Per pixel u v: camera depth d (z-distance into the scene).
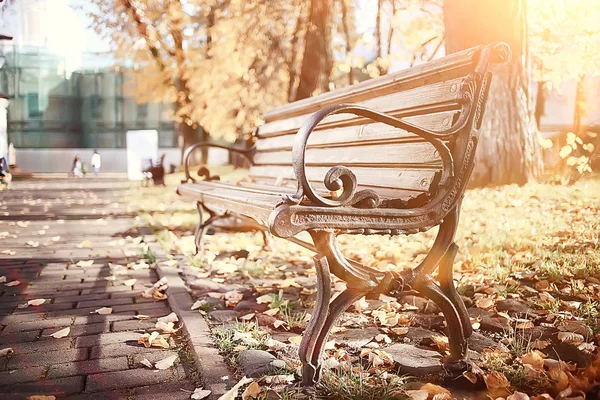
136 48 16.97
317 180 3.36
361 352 2.30
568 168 8.95
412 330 2.63
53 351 2.44
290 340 2.47
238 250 4.93
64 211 9.59
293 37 15.95
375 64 15.12
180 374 2.18
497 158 7.64
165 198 12.30
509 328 2.50
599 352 2.11
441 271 2.16
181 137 27.00
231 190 3.56
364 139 2.83
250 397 1.87
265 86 19.05
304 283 3.66
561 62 11.89
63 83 46.22
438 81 2.33
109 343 2.55
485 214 5.77
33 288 3.68
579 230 4.58
